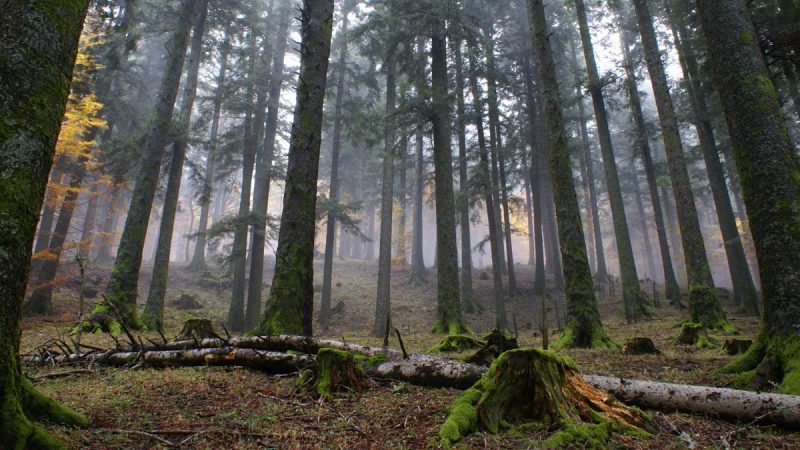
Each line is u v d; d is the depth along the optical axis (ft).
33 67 9.81
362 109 72.90
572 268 32.99
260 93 67.97
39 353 23.48
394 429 12.27
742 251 57.11
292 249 26.07
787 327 16.40
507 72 75.15
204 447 10.80
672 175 42.68
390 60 56.65
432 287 90.33
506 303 78.43
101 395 15.33
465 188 66.54
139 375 19.07
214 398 15.39
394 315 71.61
